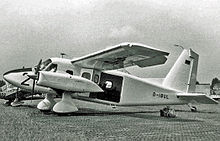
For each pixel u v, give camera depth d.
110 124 8.64
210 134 7.29
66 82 10.67
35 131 6.32
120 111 15.59
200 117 13.52
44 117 9.85
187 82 15.15
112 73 13.16
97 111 14.60
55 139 5.41
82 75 12.43
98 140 5.57
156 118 11.95
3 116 9.52
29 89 12.70
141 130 7.50
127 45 9.78
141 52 10.33
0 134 5.73
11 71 13.16
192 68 15.41
